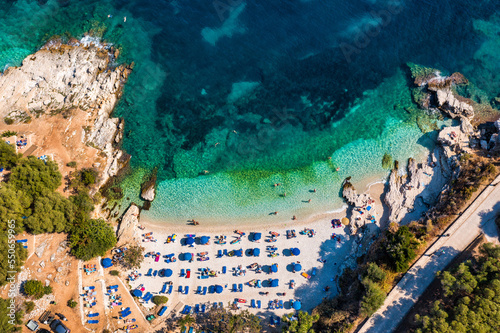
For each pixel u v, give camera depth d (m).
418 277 45.34
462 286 40.62
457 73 60.22
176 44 63.62
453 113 56.69
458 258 45.62
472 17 65.38
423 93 59.12
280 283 49.06
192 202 53.28
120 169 54.78
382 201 52.78
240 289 48.66
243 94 60.28
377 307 42.38
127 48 62.53
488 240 46.09
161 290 48.66
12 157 50.25
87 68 59.72
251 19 66.12
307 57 63.00
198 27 65.38
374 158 55.16
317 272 49.47
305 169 55.06
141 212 52.75
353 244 50.16
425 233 47.38
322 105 59.47
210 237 51.41
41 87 58.38
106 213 52.34
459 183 49.97
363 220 51.19
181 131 57.50
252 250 50.34
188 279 49.31
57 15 65.00
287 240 51.03
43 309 45.25
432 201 51.16
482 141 53.12
